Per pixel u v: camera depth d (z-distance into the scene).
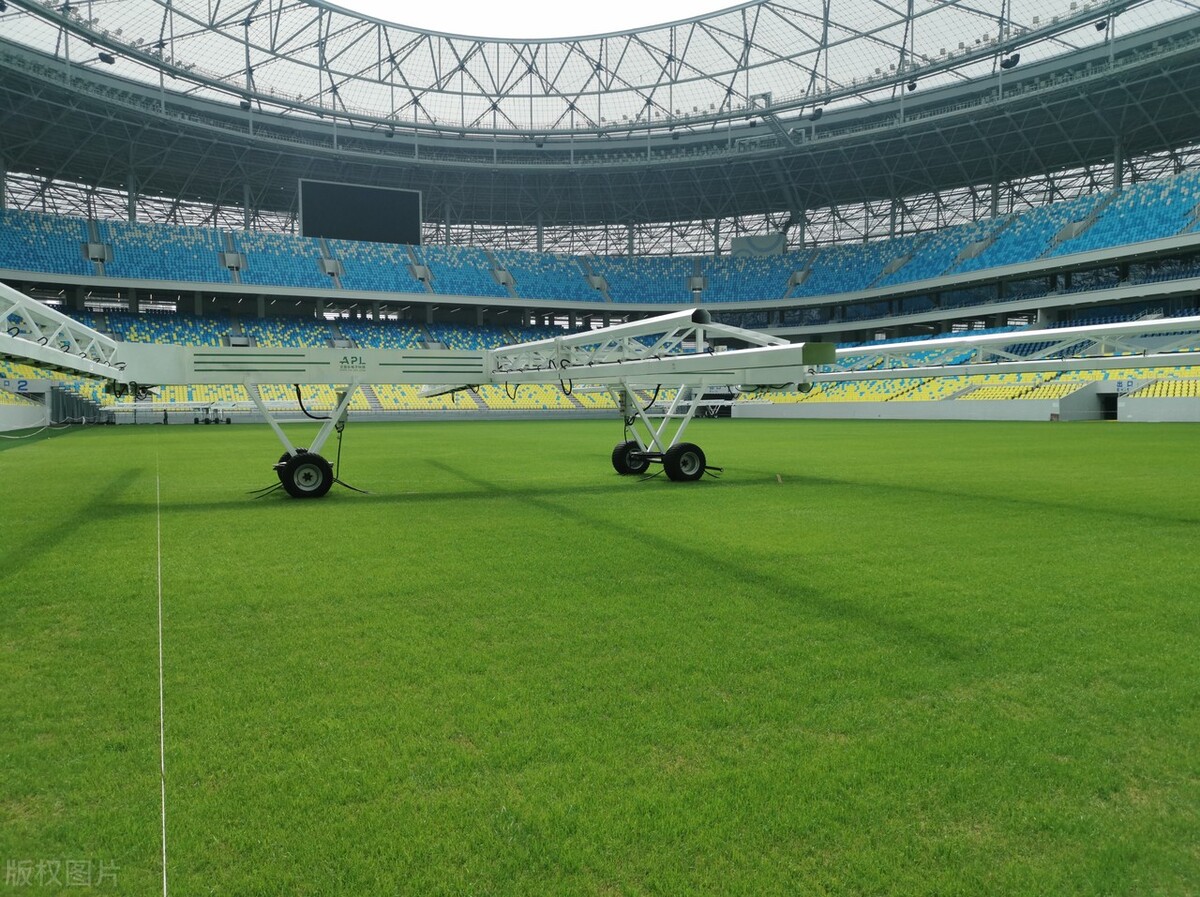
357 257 55.44
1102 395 38.78
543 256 61.66
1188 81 39.12
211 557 6.29
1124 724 3.02
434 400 52.12
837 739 2.89
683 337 10.08
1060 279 48.66
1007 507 8.88
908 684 3.44
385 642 4.07
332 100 50.38
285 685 3.45
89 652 3.90
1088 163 49.84
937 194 56.84
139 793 2.50
